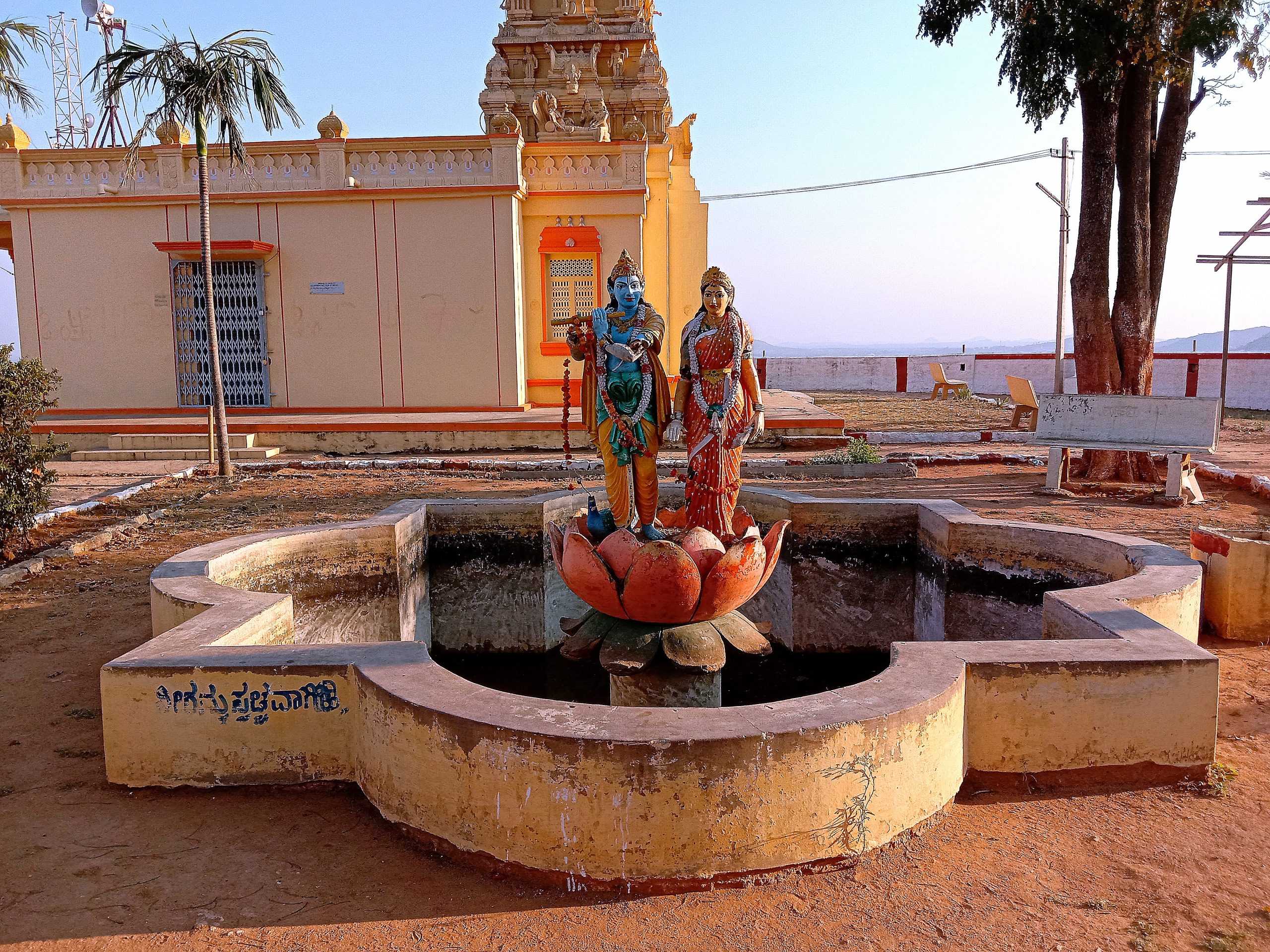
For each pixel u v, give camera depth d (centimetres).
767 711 372
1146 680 424
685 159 2266
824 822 362
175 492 1301
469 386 1800
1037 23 1176
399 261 1777
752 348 584
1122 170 1250
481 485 1309
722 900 348
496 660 859
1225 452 1622
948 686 399
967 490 1218
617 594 538
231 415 1803
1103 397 1165
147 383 1798
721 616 569
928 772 390
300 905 350
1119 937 321
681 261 2170
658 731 352
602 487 938
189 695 436
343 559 730
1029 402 1834
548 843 357
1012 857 373
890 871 364
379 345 1797
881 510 812
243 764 439
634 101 2262
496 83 2283
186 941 330
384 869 374
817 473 1345
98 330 1794
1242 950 312
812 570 824
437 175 1756
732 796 350
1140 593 515
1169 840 384
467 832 374
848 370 3466
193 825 411
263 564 675
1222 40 1146
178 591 555
